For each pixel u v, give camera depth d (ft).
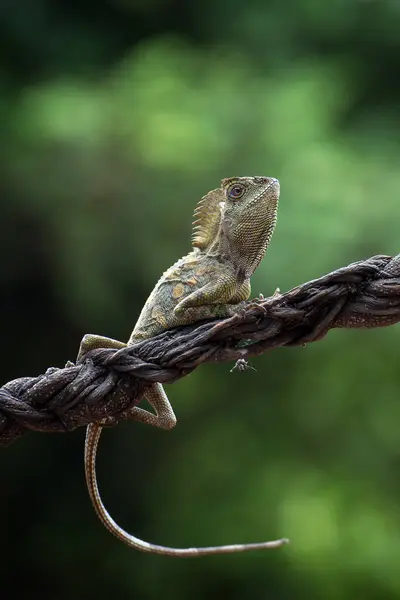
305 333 15.10
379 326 14.97
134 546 19.65
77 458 57.88
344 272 14.73
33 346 55.83
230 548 19.56
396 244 51.13
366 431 55.16
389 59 63.16
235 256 19.08
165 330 18.72
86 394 15.47
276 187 19.07
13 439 15.97
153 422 18.95
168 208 52.54
